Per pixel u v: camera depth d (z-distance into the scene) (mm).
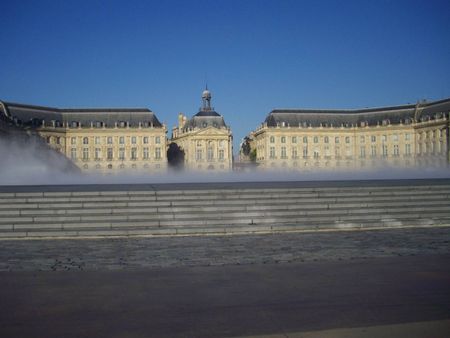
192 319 10500
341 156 153750
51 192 25156
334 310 11016
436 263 15711
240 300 11820
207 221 23594
